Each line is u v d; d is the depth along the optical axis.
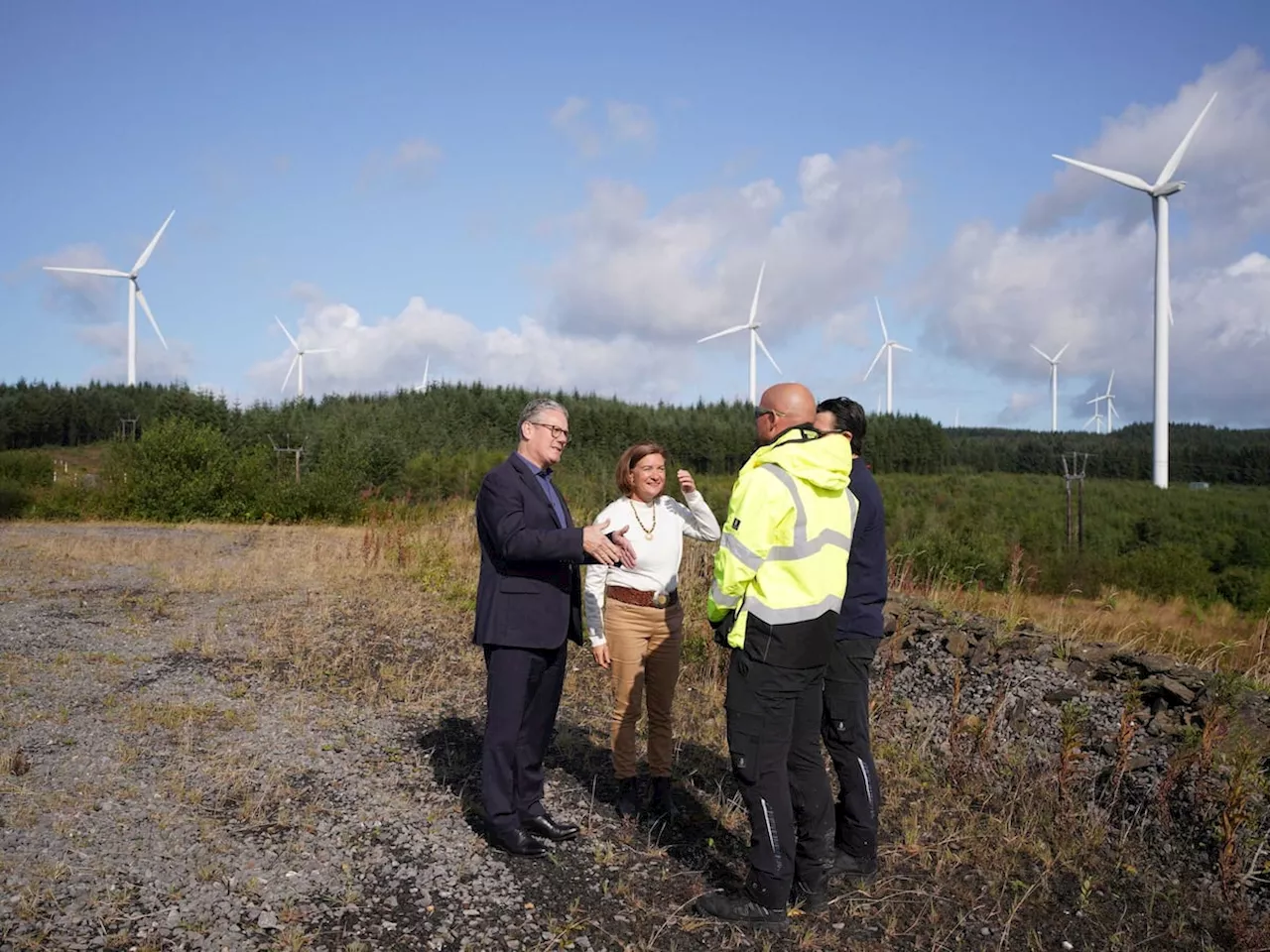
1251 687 5.05
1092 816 4.01
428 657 6.53
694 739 4.99
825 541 2.97
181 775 3.95
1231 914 3.30
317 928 2.81
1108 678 5.27
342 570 10.85
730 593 2.89
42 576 9.99
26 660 5.73
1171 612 16.70
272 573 10.55
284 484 27.14
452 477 37.28
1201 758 3.92
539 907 3.05
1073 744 4.12
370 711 5.13
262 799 3.72
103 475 27.89
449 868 3.28
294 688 5.51
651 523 3.84
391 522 15.66
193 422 28.17
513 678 3.37
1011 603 9.05
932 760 4.73
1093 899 3.37
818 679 3.08
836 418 3.45
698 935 2.95
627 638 3.82
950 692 5.56
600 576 3.81
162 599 8.35
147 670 5.73
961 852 3.66
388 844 3.44
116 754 4.15
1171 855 3.72
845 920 3.12
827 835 3.16
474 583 9.80
